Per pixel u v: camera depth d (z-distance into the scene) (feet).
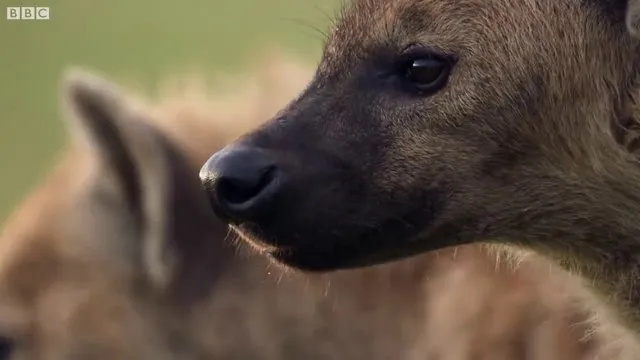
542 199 30.91
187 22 67.46
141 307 38.42
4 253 38.65
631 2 29.30
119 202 38.29
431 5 30.40
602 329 33.58
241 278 38.37
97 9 69.05
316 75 31.27
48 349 38.06
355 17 31.07
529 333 35.58
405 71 30.58
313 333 37.99
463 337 36.32
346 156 30.25
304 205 29.89
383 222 30.40
